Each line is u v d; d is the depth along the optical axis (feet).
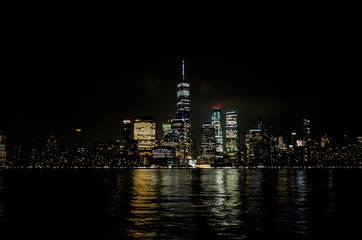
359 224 138.31
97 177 654.94
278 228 131.44
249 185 396.98
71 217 159.84
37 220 152.46
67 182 464.65
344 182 450.30
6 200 232.32
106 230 130.00
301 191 301.02
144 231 127.75
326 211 174.60
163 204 207.51
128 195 266.98
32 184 416.87
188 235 120.78
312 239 115.14
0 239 118.73
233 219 151.84
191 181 500.74
